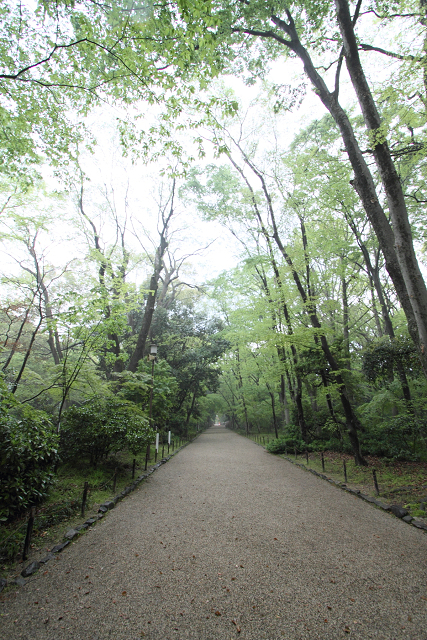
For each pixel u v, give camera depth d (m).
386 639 2.46
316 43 8.00
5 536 4.22
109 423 7.86
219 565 3.68
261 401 27.14
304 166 10.55
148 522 5.18
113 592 3.14
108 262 12.75
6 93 5.97
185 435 23.59
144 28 4.67
